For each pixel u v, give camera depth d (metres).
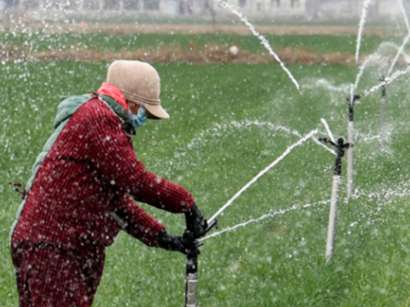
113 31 109.56
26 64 75.69
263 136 38.88
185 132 41.44
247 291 16.89
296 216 23.50
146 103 11.88
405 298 16.70
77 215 11.27
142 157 34.62
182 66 87.62
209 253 19.53
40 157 11.60
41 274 11.12
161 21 123.56
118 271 18.11
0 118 43.19
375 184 26.73
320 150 33.72
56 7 104.88
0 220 22.31
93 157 11.23
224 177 28.72
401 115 46.12
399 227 21.47
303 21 126.88
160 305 16.22
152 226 12.02
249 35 113.56
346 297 16.94
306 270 17.92
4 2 98.75
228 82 70.12
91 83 63.09
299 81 71.69
